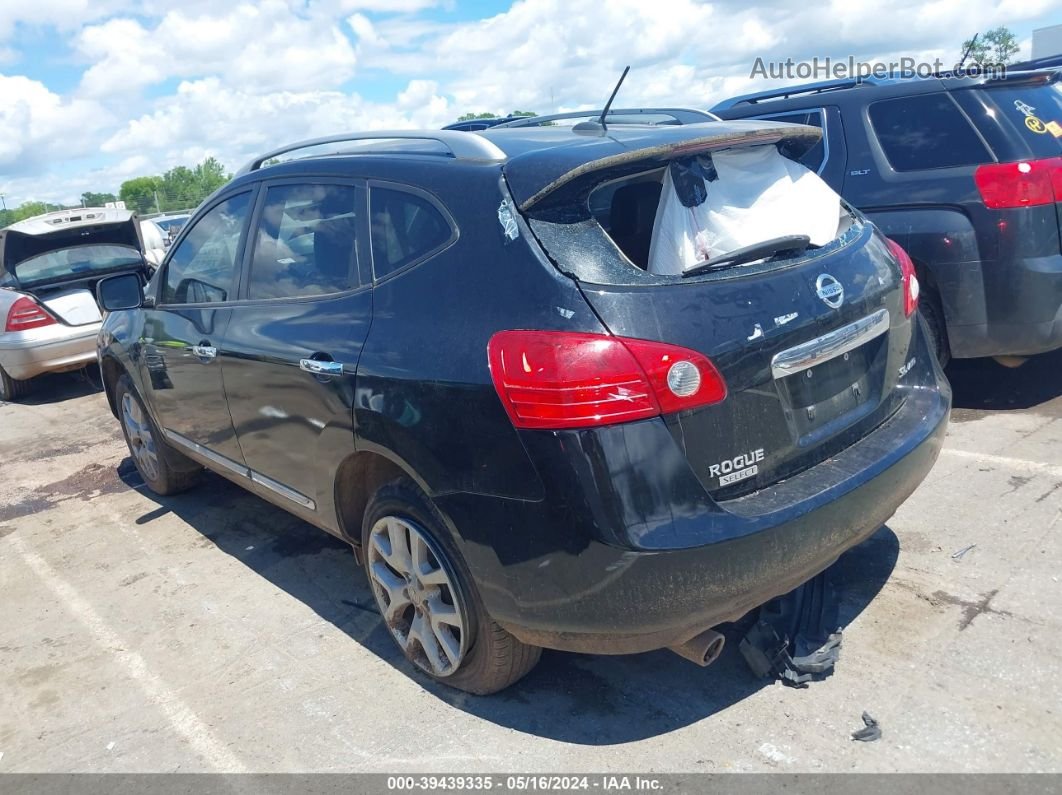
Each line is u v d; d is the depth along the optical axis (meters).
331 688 3.24
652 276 2.49
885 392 3.08
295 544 4.54
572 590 2.46
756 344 2.53
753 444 2.55
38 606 4.15
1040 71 5.00
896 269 3.19
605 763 2.69
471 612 2.85
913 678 2.92
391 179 3.11
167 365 4.37
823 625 3.10
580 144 2.78
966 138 4.91
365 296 3.08
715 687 3.00
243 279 3.85
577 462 2.36
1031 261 4.71
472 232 2.72
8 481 6.10
